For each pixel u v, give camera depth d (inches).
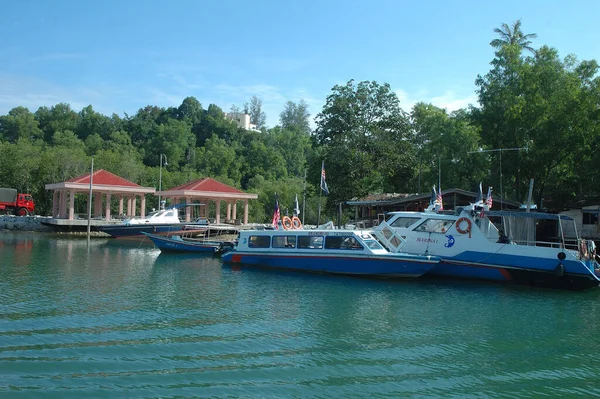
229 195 1994.3
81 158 2561.5
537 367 475.2
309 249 981.8
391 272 911.7
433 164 1831.9
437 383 429.4
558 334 586.2
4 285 777.6
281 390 403.5
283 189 2805.1
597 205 1214.3
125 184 1948.8
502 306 732.7
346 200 1665.8
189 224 1642.5
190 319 603.2
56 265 1019.9
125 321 584.1
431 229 958.4
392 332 575.8
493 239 949.2
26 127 3786.9
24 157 2513.5
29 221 1932.8
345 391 406.0
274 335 547.8
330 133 1706.4
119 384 403.9
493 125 1501.0
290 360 470.9
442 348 522.9
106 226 1643.7
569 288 860.0
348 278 928.9
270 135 4458.7
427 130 1882.4
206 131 4394.7
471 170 1626.5
